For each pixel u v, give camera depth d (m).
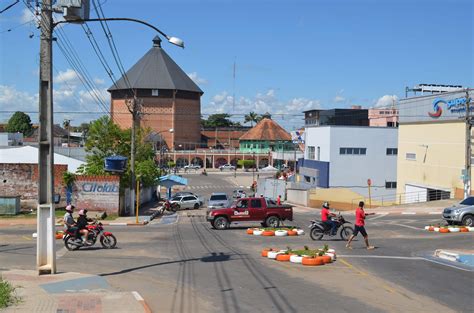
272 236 26.52
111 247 22.34
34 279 14.59
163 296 13.02
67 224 21.86
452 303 12.53
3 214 39.03
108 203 40.53
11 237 26.62
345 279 15.34
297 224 34.22
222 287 14.11
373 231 28.77
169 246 22.89
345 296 13.15
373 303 12.44
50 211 15.41
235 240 24.98
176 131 132.38
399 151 55.88
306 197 56.59
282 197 65.25
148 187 57.19
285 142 138.12
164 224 35.56
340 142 65.00
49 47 14.94
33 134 153.88
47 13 14.78
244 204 30.56
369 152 65.50
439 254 20.27
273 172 128.62
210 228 31.52
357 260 18.88
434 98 49.50
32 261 18.70
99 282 14.27
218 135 165.12
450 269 17.23
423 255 20.31
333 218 25.36
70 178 40.59
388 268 17.28
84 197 40.69
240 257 19.48
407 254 20.52
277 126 147.50
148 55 135.50
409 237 26.08
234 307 11.95
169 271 16.55
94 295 12.55
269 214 30.33
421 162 51.69
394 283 14.83
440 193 48.81
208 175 120.50
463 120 45.00
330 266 17.55
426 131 50.84
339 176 65.06
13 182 42.31
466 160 41.91
